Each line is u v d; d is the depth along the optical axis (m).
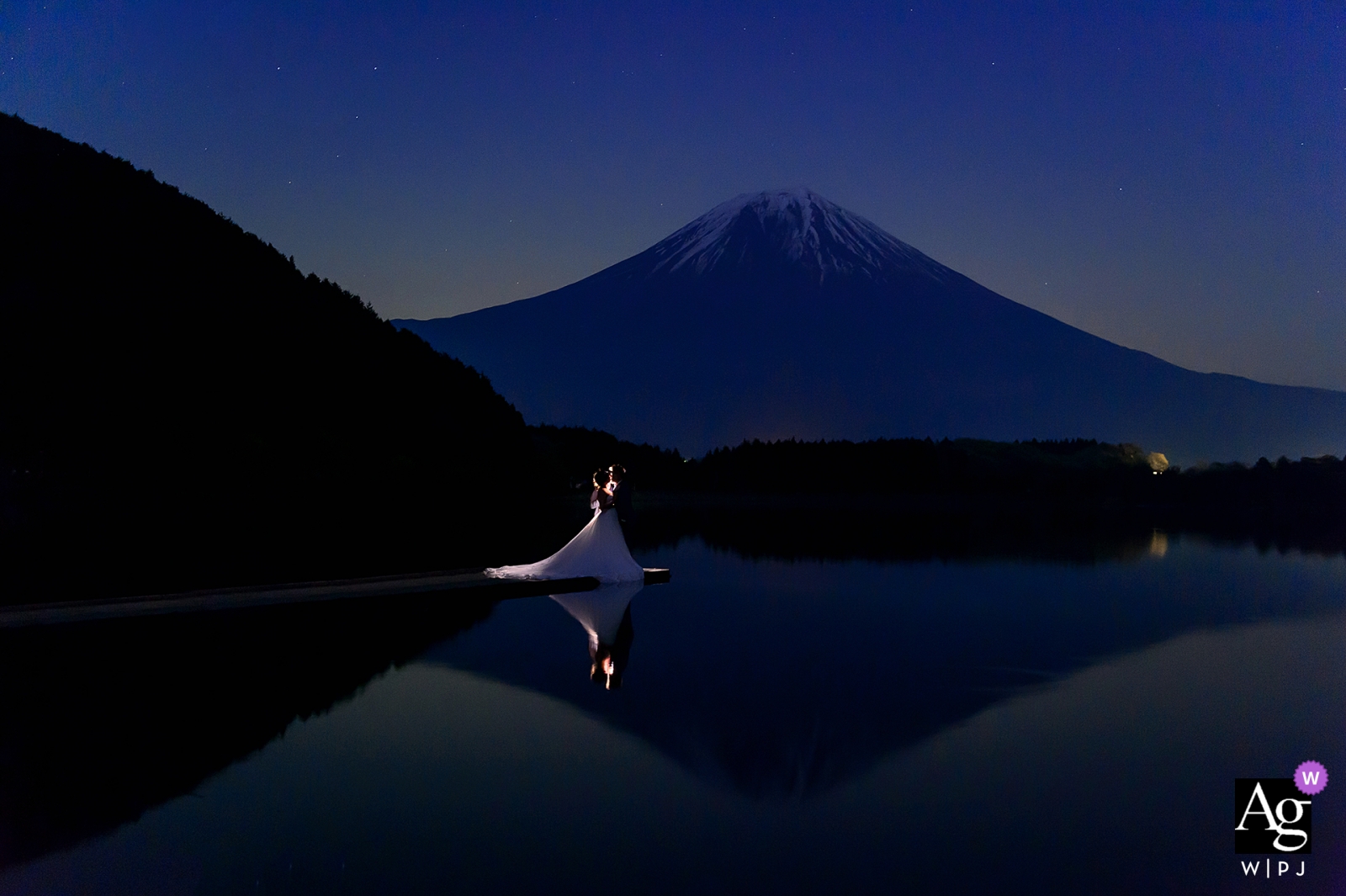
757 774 5.00
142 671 7.12
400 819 4.33
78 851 3.97
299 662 7.53
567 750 5.38
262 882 3.70
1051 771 5.08
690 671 7.36
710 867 3.86
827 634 9.08
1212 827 4.30
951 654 8.16
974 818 4.41
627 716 6.07
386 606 10.52
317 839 4.11
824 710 6.26
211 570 13.30
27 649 7.84
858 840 4.16
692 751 5.36
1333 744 5.56
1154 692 6.82
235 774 4.91
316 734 5.61
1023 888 3.68
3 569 13.38
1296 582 13.87
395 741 5.48
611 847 4.06
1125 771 5.09
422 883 3.69
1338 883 3.74
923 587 12.91
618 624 9.59
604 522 13.44
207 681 6.83
